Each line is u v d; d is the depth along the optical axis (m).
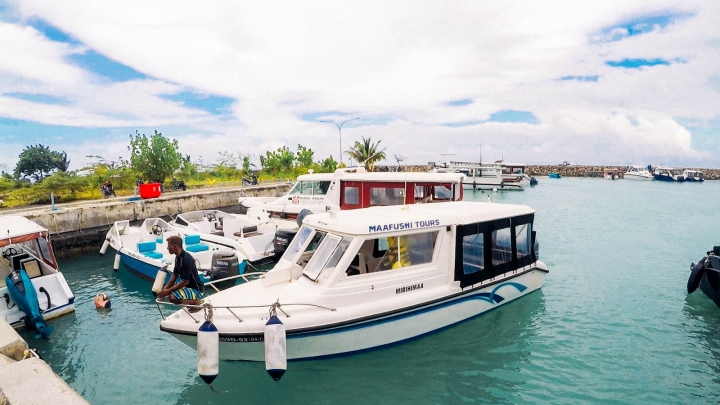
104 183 27.50
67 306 10.59
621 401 6.89
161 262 12.61
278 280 8.18
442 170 53.81
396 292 7.92
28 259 11.45
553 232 22.70
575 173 97.69
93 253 19.64
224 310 7.09
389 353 8.03
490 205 10.56
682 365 8.02
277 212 19.83
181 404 6.92
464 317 8.94
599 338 9.15
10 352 6.82
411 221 8.14
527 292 10.45
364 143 50.09
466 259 8.86
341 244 7.74
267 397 7.07
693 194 49.59
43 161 53.03
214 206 28.70
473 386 7.37
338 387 7.32
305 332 6.98
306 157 47.97
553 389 7.25
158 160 30.83
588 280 13.43
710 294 10.87
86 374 7.89
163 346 9.02
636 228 23.98
